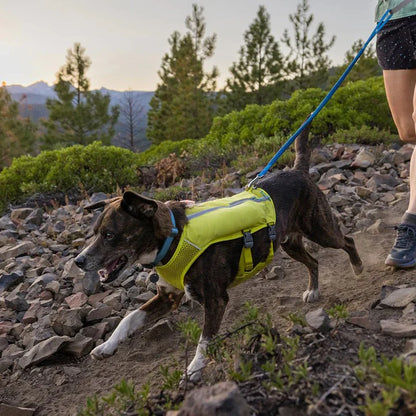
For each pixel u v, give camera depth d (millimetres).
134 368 3887
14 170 10609
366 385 2221
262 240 3600
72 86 31391
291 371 2330
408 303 3250
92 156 10297
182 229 3373
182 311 4598
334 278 4664
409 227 3996
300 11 30500
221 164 10125
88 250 3396
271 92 31766
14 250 6535
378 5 4188
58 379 3957
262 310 4297
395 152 8289
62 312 4559
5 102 30609
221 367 2906
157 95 35875
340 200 6434
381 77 12781
